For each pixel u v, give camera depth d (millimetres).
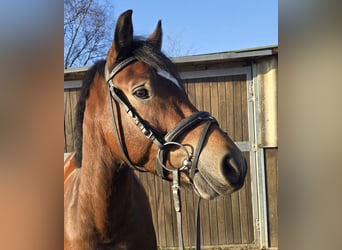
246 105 3287
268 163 3285
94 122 1357
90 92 1386
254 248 3305
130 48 1286
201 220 3359
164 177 1244
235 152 1159
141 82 1210
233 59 3172
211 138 1170
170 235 3389
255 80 3256
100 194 1349
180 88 1255
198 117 1203
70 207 1451
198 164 1158
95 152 1359
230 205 3348
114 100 1262
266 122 3236
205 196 1148
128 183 1417
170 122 1200
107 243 1415
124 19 1235
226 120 3307
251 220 3328
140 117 1214
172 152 1195
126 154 1267
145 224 1604
